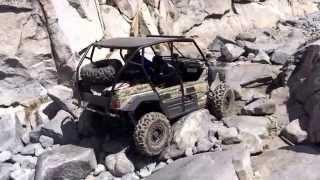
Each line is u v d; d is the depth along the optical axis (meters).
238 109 11.54
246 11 20.06
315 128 9.53
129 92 9.23
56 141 10.75
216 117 11.00
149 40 9.91
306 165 8.80
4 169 9.79
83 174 9.44
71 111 11.33
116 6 15.70
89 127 10.67
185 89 10.40
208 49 17.53
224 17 19.30
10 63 12.28
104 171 9.53
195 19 18.09
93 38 13.81
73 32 13.29
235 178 8.26
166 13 17.30
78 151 9.62
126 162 9.40
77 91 10.05
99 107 9.90
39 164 9.37
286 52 14.71
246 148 9.41
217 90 10.90
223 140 9.70
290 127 10.09
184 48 16.83
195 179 8.20
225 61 15.34
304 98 10.96
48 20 12.86
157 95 9.70
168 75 10.16
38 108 12.39
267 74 13.02
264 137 10.12
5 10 12.34
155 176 8.73
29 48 12.66
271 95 11.90
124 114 9.62
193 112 10.52
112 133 10.66
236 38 18.05
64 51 12.90
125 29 15.48
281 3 21.89
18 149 10.66
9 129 10.95
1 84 12.23
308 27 19.58
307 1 23.31
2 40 12.24
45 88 12.96
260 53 14.97
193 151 9.52
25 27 12.66
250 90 12.72
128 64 9.55
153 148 9.29
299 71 12.02
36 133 10.95
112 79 9.38
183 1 18.05
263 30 19.16
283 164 8.95
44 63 12.91
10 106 12.19
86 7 14.12
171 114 10.12
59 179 9.20
